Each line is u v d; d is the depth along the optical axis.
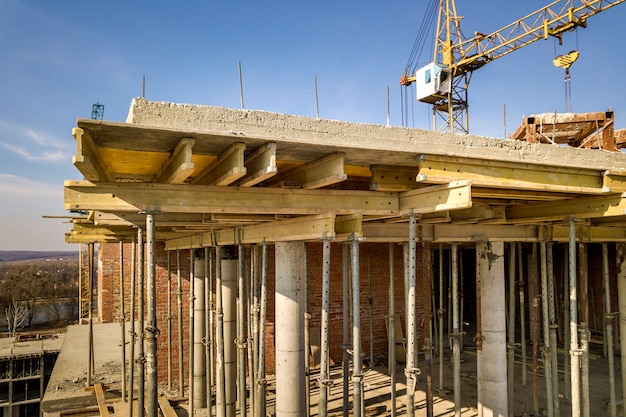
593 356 13.63
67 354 12.66
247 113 4.31
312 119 4.66
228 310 9.50
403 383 11.59
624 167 6.83
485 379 8.17
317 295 12.88
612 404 8.88
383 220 7.40
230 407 9.20
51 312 50.22
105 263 15.78
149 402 3.97
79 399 9.59
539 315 15.73
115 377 10.88
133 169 5.35
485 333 8.27
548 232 8.52
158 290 12.12
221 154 4.37
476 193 5.86
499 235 8.28
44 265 126.25
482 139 5.64
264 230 6.80
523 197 6.36
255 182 4.47
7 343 22.19
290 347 6.44
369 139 4.94
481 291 8.38
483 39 31.00
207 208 4.61
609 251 15.17
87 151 3.54
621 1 24.70
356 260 5.55
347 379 7.25
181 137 3.73
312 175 4.96
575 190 5.78
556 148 6.20
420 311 14.48
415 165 5.44
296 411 6.38
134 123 3.55
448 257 17.44
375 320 13.79
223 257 9.64
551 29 27.73
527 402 10.14
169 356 11.27
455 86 31.86
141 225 6.73
